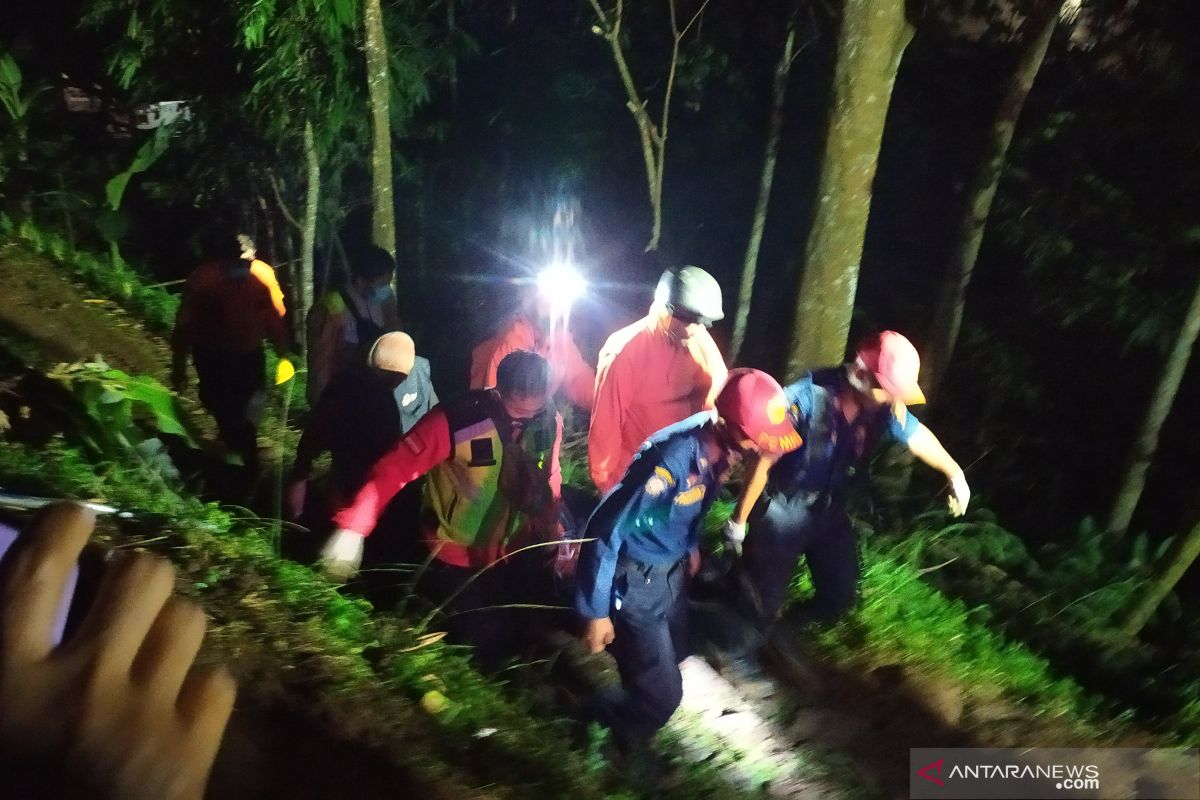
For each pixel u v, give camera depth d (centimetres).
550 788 363
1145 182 977
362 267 590
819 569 498
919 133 1178
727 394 384
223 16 850
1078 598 640
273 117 867
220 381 654
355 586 495
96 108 1432
